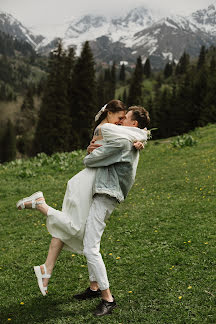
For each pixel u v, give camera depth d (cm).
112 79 13638
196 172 1127
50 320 343
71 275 459
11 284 450
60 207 952
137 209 780
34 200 344
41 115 4316
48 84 4306
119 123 373
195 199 793
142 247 528
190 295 364
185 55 15088
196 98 6369
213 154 1430
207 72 6712
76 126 4325
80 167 1519
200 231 566
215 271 412
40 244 620
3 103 10988
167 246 518
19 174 1418
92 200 347
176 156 1552
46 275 338
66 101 4266
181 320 320
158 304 354
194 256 462
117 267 461
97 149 344
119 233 622
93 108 4334
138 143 346
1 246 648
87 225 338
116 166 346
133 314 338
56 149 4144
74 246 350
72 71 4469
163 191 943
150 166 1421
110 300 349
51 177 1382
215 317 320
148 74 15612
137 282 410
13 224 811
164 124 6831
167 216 683
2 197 1144
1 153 8400
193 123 6391
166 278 411
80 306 367
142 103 7325
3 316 364
